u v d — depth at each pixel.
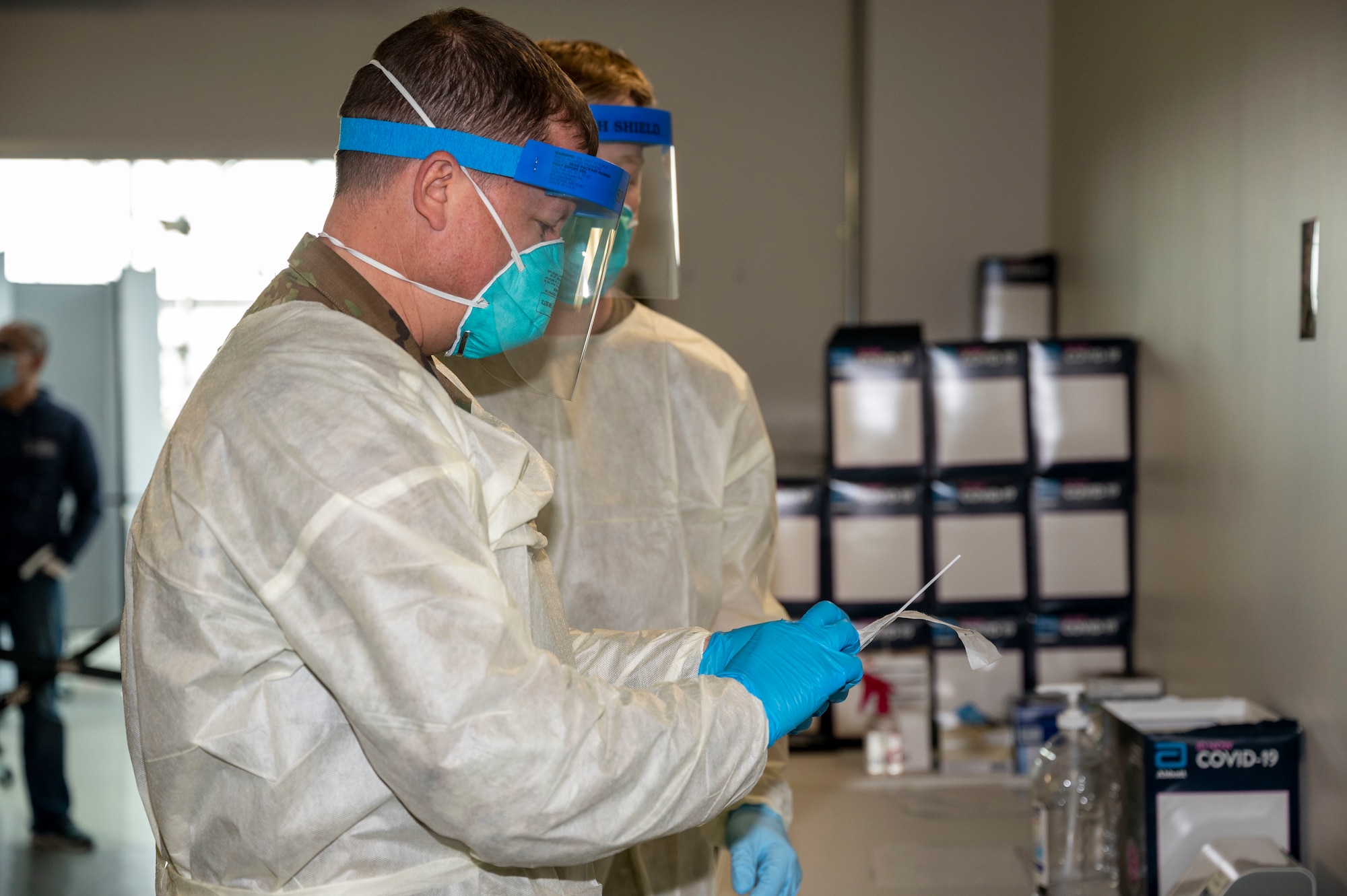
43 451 3.42
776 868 1.25
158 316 5.90
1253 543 1.69
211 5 3.59
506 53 0.89
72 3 3.59
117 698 5.10
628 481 1.40
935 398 2.26
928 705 2.15
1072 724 1.66
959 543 2.25
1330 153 1.47
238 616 0.81
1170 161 2.11
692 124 3.54
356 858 0.85
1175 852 1.48
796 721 0.90
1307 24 1.54
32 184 5.38
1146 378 2.19
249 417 0.80
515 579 0.90
